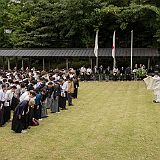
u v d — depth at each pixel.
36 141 14.38
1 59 51.56
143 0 47.06
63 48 47.41
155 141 14.48
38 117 18.11
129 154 12.74
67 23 49.34
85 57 45.25
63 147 13.54
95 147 13.56
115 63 45.53
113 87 34.09
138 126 17.17
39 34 50.56
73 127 16.92
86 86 34.94
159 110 21.64
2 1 54.38
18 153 12.78
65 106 22.16
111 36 50.31
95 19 47.75
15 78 23.08
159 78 27.11
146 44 49.44
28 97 16.39
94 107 22.83
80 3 47.81
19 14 53.38
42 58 49.59
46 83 21.56
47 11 50.81
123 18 46.78
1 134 15.52
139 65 46.69
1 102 16.97
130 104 23.97
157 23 46.06
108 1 48.97
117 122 18.09
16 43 50.94
